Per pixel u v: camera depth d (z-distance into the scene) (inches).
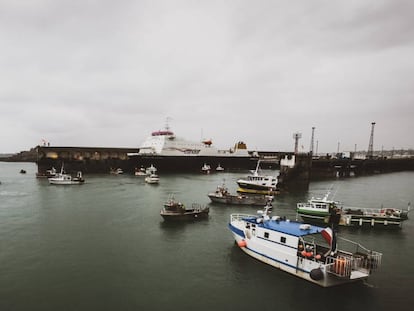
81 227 1365.7
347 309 689.0
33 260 965.2
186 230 1323.8
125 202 1993.1
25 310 671.1
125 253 1035.3
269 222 980.6
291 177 3031.5
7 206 1839.3
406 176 4817.9
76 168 4138.8
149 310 680.4
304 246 807.7
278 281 812.6
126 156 4566.9
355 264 768.9
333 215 1443.2
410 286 802.8
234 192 2551.7
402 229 1385.3
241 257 984.9
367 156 6235.2
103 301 715.4
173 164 4566.9
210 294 753.6
